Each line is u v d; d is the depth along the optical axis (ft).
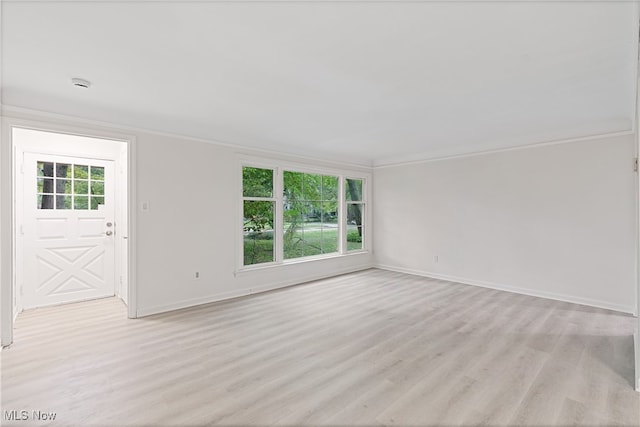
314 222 19.21
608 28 6.31
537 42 6.88
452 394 7.01
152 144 12.42
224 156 14.60
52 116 10.25
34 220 13.07
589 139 13.37
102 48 7.11
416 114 11.89
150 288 12.34
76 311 12.70
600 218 13.15
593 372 7.94
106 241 14.90
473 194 17.03
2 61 7.71
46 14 5.79
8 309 9.49
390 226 21.18
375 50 7.24
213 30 6.40
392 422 6.09
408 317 12.00
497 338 10.04
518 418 6.21
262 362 8.48
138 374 7.83
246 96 10.11
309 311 12.73
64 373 7.86
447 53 7.38
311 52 7.32
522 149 15.24
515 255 15.53
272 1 5.46
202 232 13.83
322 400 6.80
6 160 9.49
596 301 13.26
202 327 10.98
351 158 20.76
